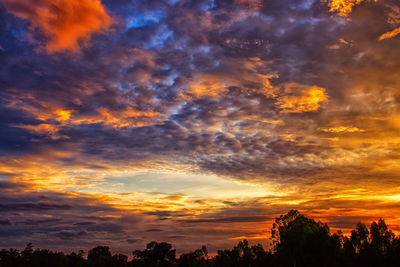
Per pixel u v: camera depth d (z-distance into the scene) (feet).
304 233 283.79
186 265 561.43
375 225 287.89
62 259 485.15
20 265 456.45
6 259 458.50
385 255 268.62
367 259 269.03
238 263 432.25
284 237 301.02
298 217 323.57
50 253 483.51
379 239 280.92
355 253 289.33
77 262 561.02
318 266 273.33
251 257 418.72
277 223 332.19
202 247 552.41
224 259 450.30
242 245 447.83
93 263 538.88
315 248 274.98
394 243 271.08
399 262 256.11
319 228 286.25
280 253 312.71
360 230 298.97
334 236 291.79
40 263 461.78
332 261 272.10
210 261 538.06
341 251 285.64
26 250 474.90
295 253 289.12
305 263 281.95
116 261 558.56
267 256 355.56
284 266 303.89
